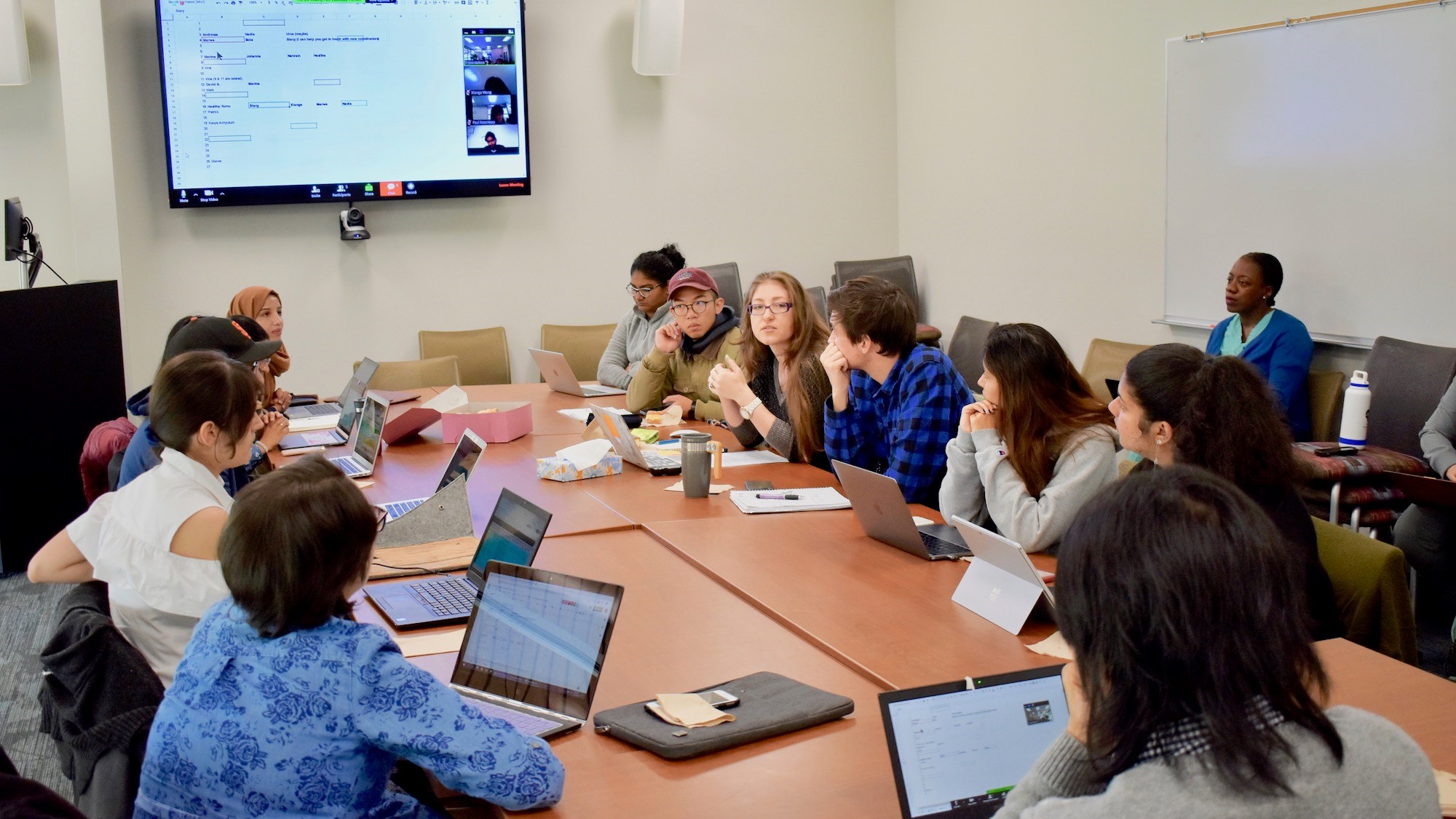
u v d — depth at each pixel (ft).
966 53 20.54
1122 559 2.88
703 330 13.51
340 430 13.05
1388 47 13.23
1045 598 6.09
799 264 22.54
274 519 4.39
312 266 19.62
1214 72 15.52
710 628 6.49
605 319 21.42
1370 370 13.26
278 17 18.29
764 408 11.18
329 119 18.79
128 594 6.41
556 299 21.06
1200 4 15.67
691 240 21.75
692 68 21.30
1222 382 6.31
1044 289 19.25
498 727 4.47
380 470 11.14
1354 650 5.88
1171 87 16.21
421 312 20.31
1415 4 12.85
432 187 19.45
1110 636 2.89
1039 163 19.03
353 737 4.43
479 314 20.63
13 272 17.93
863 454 10.25
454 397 13.30
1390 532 12.21
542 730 5.15
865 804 4.45
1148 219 16.94
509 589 5.67
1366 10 13.42
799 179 22.31
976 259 20.94
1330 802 2.74
